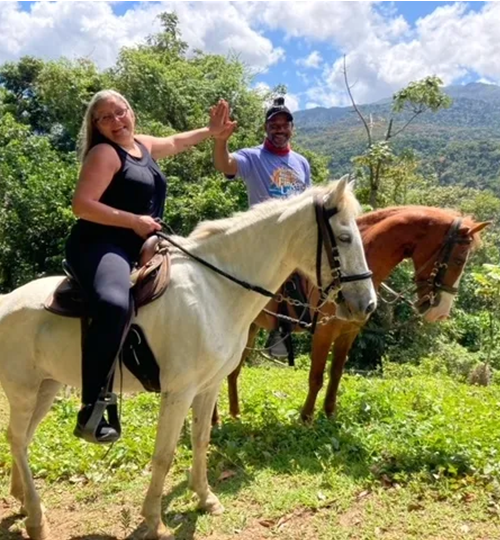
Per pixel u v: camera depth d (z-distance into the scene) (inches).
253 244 125.2
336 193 118.8
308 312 177.6
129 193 117.5
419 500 146.5
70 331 119.0
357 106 737.0
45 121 918.4
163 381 118.0
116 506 144.6
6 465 166.4
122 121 117.4
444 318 183.0
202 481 139.6
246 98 818.8
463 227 175.5
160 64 794.8
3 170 645.3
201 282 120.0
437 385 301.9
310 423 192.4
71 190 653.3
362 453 171.5
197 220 583.2
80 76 799.7
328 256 120.4
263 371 341.4
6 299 128.6
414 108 673.6
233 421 199.2
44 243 651.5
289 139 191.0
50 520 138.6
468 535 130.6
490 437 177.9
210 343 118.0
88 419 110.7
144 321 115.7
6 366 125.0
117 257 114.0
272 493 149.3
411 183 721.0
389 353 545.6
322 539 129.5
